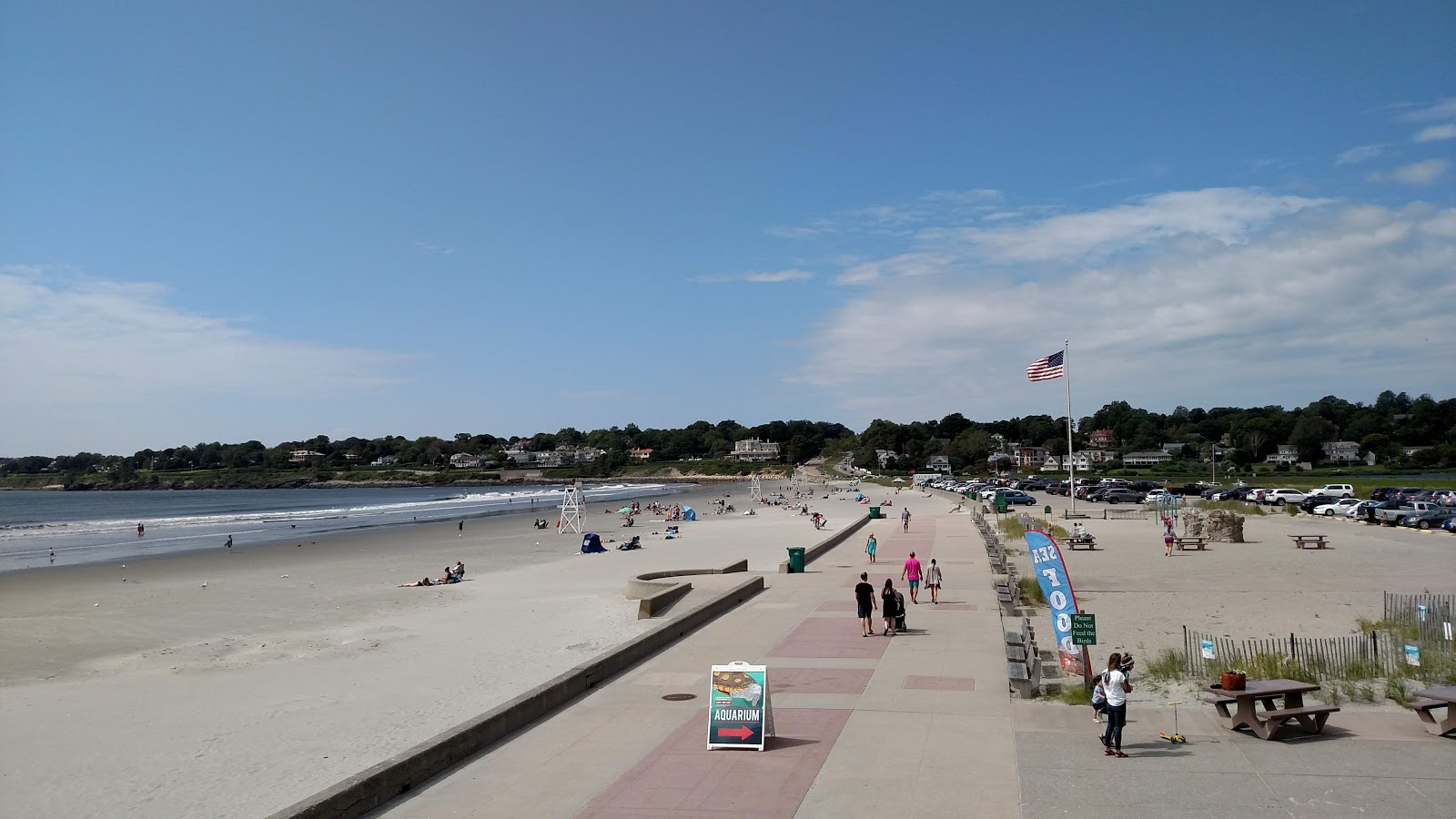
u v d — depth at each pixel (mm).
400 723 16188
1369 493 76188
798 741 12688
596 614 28422
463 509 118188
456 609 31047
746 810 10086
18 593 37875
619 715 14336
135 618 30469
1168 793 10102
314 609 31969
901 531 56281
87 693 19297
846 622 22984
